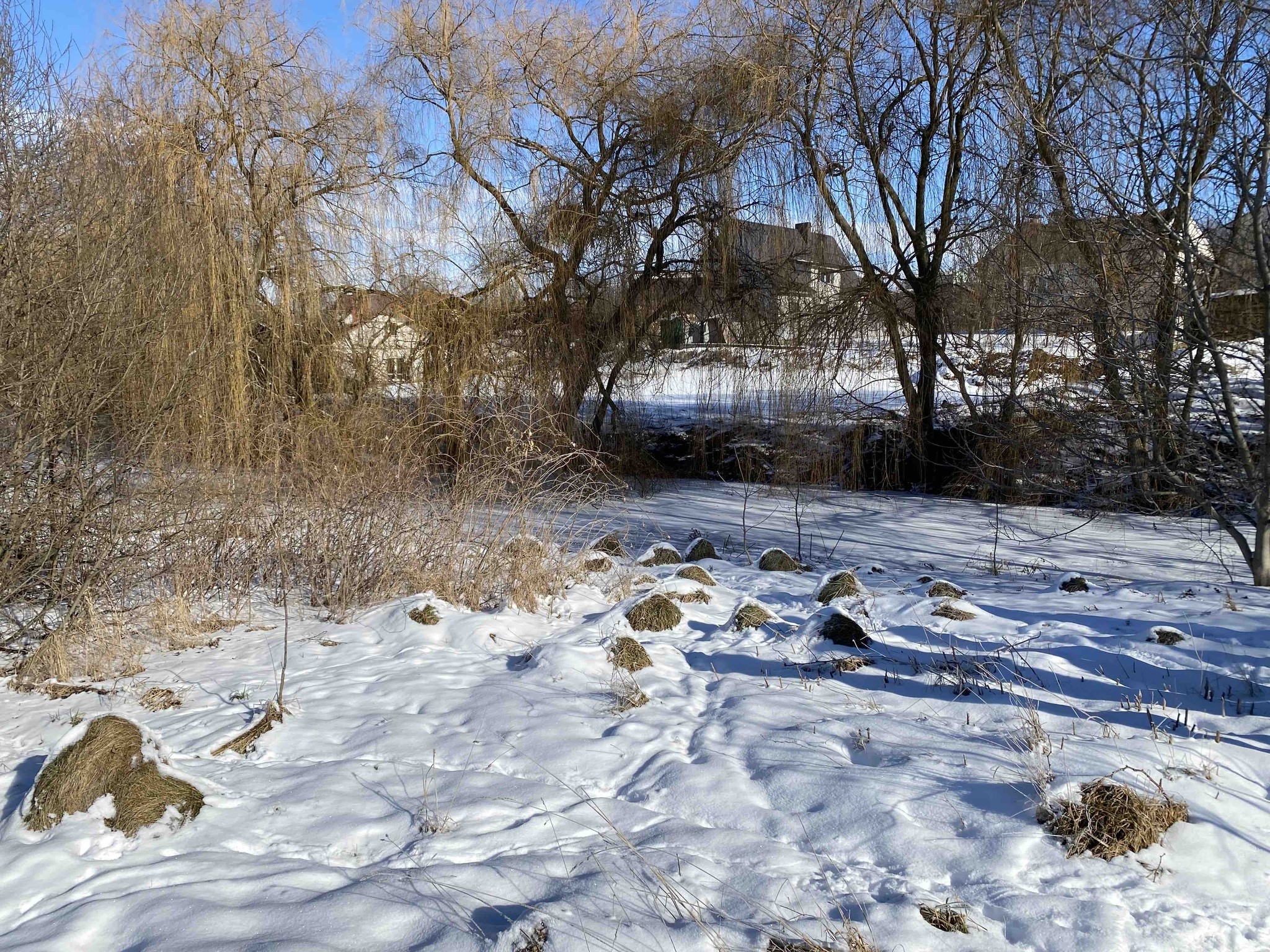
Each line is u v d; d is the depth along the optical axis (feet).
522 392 54.65
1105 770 14.87
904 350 62.54
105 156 35.01
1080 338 35.40
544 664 22.70
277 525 32.32
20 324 24.09
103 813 15.03
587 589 31.99
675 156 59.82
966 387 58.44
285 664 20.47
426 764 17.34
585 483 36.96
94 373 25.30
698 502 57.36
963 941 11.55
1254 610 26.27
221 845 14.46
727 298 62.85
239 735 18.75
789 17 60.59
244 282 46.96
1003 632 24.54
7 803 16.02
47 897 13.04
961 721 18.21
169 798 15.25
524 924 11.67
